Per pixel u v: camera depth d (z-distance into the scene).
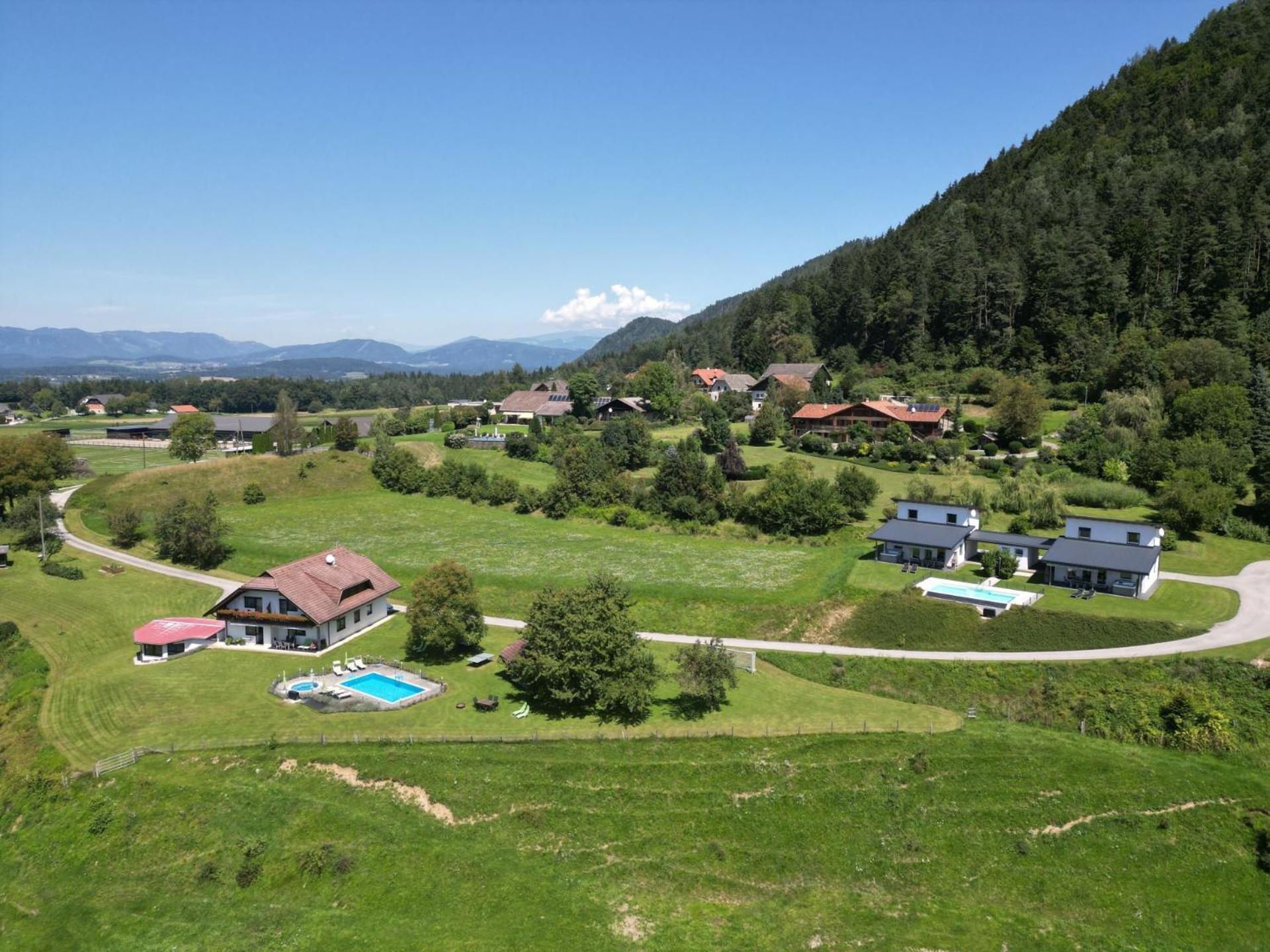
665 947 39.03
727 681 59.69
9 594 85.00
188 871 45.22
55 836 48.25
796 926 40.56
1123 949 38.88
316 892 43.50
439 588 69.31
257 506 126.62
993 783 49.88
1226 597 72.44
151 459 169.12
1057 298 176.00
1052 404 155.75
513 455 151.25
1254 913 41.06
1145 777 49.50
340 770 51.78
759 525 106.19
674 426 171.50
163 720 58.78
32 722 59.41
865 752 53.31
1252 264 164.12
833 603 76.94
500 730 56.59
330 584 76.25
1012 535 90.38
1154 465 108.25
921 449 130.38
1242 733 52.97
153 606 83.62
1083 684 59.28
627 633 59.06
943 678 62.88
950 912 41.47
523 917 41.00
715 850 45.75
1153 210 180.12
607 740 55.19
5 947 40.97
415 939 39.59
